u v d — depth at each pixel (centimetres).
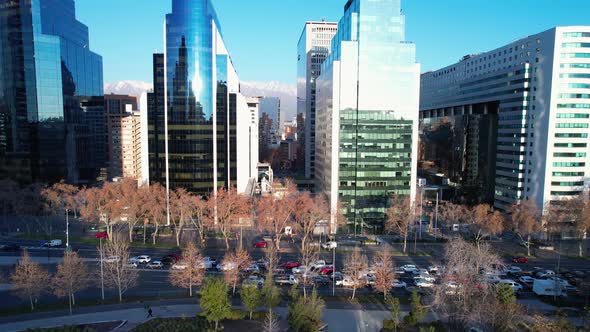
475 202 18025
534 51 14888
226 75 15062
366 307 7688
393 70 13812
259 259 10519
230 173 15612
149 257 10388
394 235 13650
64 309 7300
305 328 6269
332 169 14062
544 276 9688
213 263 9975
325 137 15538
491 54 18338
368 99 13862
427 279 8981
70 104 19062
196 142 14462
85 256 10662
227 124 15275
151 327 6388
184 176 14575
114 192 13950
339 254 11319
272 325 6341
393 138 14075
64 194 15012
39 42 17250
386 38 13712
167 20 14000
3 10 16912
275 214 12200
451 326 6500
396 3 13600
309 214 12469
